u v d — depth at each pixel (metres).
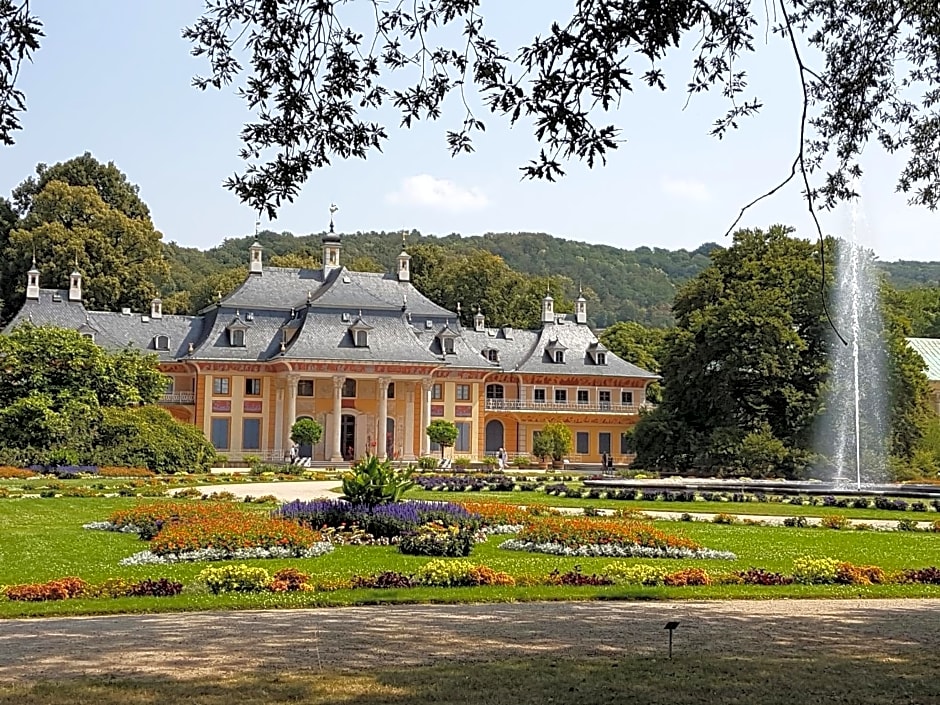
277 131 12.23
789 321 57.62
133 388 57.31
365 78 12.24
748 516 34.28
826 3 13.43
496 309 109.31
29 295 75.12
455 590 16.42
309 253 128.12
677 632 12.68
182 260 154.88
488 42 11.71
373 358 73.81
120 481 45.12
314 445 74.88
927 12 13.31
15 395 52.50
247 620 13.50
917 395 57.84
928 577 18.88
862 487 44.91
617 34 10.31
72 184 98.19
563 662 10.53
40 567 19.34
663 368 62.66
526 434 82.94
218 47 11.95
